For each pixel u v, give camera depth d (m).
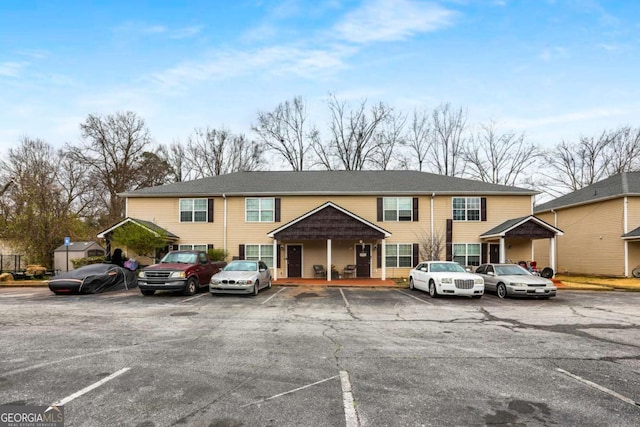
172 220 23.08
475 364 5.88
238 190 23.09
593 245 24.78
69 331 8.11
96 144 40.31
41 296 14.30
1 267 22.34
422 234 22.58
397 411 4.12
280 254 22.52
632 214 22.30
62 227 24.03
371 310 11.27
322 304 12.45
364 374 5.36
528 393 4.68
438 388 4.83
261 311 10.95
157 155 44.66
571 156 39.91
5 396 4.49
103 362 5.84
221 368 5.59
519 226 20.42
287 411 4.11
